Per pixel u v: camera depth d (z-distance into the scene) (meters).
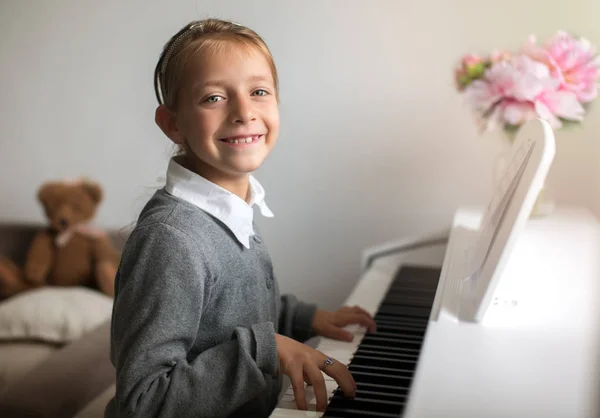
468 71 1.55
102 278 2.16
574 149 1.83
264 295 1.15
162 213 1.03
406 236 2.01
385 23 1.90
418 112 1.93
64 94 2.20
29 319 1.95
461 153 1.92
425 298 1.53
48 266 2.21
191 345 0.99
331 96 1.98
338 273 2.08
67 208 2.18
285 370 0.98
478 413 0.67
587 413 0.66
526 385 0.72
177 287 0.95
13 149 2.27
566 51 1.47
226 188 1.12
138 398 0.92
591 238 1.34
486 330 0.88
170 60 1.10
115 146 2.20
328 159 2.02
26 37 2.17
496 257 0.88
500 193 1.04
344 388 0.98
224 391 0.94
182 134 1.11
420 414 0.67
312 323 1.33
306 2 1.94
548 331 0.87
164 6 2.05
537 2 1.79
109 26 2.11
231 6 1.99
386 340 1.27
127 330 0.94
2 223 2.31
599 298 1.00
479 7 1.83
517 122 1.47
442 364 0.78
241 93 1.05
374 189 2.01
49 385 1.45
